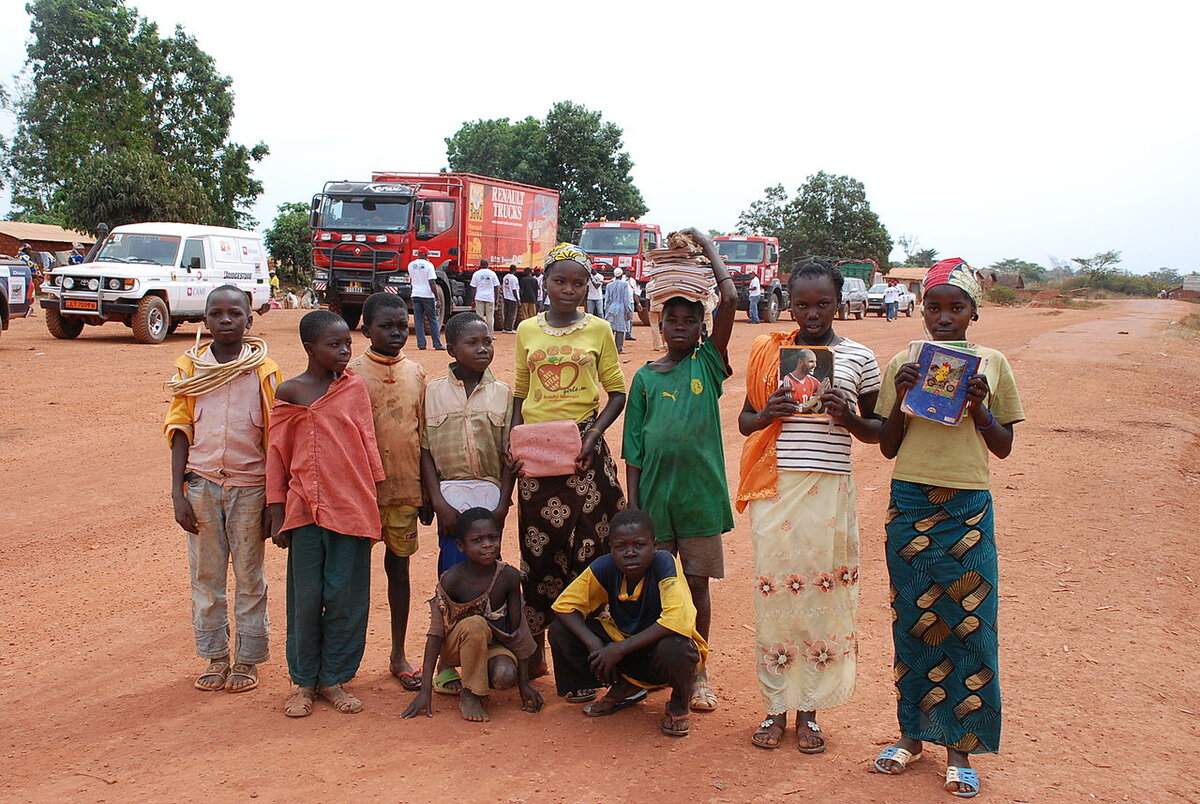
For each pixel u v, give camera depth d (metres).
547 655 5.04
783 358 3.84
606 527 4.43
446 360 17.06
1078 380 15.70
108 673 4.59
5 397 11.96
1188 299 91.56
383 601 5.68
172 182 40.88
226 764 3.67
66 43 48.88
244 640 4.42
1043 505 7.69
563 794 3.46
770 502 3.88
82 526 7.07
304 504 4.12
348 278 21.14
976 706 3.56
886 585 5.97
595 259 28.22
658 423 4.19
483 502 4.38
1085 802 3.48
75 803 3.37
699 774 3.64
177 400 4.34
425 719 4.12
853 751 3.87
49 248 46.84
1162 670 4.68
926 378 3.52
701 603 4.35
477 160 65.50
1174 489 8.30
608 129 55.94
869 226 76.69
